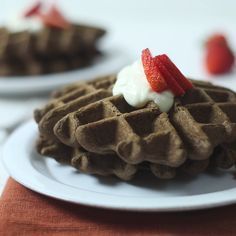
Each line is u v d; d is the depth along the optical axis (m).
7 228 0.39
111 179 0.43
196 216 0.39
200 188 0.42
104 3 1.17
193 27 1.05
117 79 0.46
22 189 0.42
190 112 0.43
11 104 0.66
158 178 0.43
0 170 0.49
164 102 0.43
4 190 0.42
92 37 0.74
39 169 0.45
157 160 0.40
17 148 0.47
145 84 0.43
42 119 0.45
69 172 0.45
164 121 0.41
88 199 0.39
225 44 0.79
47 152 0.45
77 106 0.45
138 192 0.42
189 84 0.45
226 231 0.38
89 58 0.75
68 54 0.73
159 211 0.38
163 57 0.44
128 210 0.38
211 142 0.41
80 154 0.43
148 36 1.00
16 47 0.71
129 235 0.38
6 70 0.70
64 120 0.43
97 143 0.42
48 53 0.72
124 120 0.42
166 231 0.38
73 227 0.39
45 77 0.68
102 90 0.46
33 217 0.40
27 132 0.50
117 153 0.41
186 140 0.41
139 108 0.44
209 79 0.77
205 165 0.42
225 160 0.43
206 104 0.44
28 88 0.66
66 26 0.74
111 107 0.43
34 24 0.74
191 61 0.84
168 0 1.15
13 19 0.76
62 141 0.43
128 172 0.41
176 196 0.40
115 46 0.83
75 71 0.71
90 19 1.13
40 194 0.42
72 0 1.18
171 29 1.04
